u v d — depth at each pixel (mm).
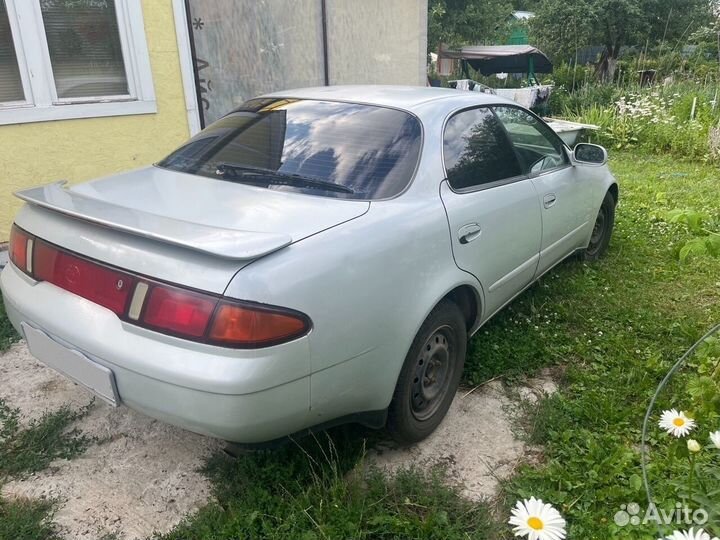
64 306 2246
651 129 10867
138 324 2012
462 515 2348
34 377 3277
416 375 2662
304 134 2869
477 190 3004
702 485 2340
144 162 5480
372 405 2408
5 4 4543
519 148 3598
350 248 2205
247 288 1908
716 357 3176
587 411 2928
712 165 9359
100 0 4984
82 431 2836
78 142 5043
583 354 3506
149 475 2570
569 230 4180
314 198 2465
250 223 2211
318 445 2523
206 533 2223
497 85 23297
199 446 2752
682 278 4688
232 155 2877
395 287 2357
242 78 6305
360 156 2691
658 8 25266
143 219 2154
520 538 2273
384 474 2570
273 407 1997
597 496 2418
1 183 4730
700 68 15383
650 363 3348
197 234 2004
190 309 1915
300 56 6770
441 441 2826
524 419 2979
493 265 3109
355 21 7137
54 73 4887
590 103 14266
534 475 2525
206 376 1890
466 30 26109
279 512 2312
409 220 2486
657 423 2871
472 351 3482
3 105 4672
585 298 4266
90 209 2273
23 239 2502
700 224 3051
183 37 5438
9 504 2383
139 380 2014
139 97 5328
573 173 4172
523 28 31500
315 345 2053
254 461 2559
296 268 2023
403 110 2920
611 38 26000
